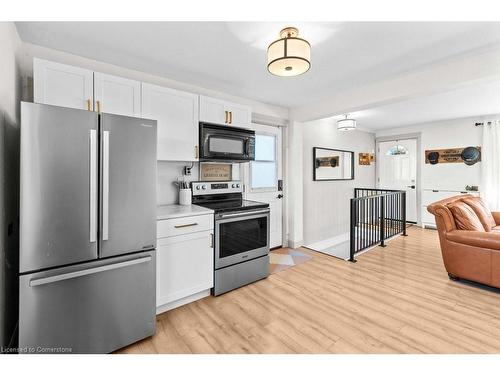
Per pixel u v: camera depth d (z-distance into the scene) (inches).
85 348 59.7
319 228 185.6
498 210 176.2
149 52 82.9
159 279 80.0
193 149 100.5
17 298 69.3
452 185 197.9
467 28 69.5
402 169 227.3
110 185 62.9
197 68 95.6
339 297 93.9
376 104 115.9
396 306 87.0
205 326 76.2
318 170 183.8
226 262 97.5
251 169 140.6
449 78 91.2
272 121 147.0
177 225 84.2
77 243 58.1
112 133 63.1
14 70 67.6
